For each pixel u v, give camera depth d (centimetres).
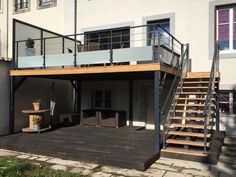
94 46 1125
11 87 1034
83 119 1202
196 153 704
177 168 651
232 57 980
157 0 1109
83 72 912
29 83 1127
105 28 1221
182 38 1060
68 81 1326
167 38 1084
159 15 1105
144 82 1151
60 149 768
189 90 943
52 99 1214
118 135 962
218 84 927
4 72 1024
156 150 745
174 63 941
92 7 1258
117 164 664
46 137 930
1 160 704
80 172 620
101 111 1182
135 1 1154
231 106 992
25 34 1061
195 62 1038
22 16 1505
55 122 1248
